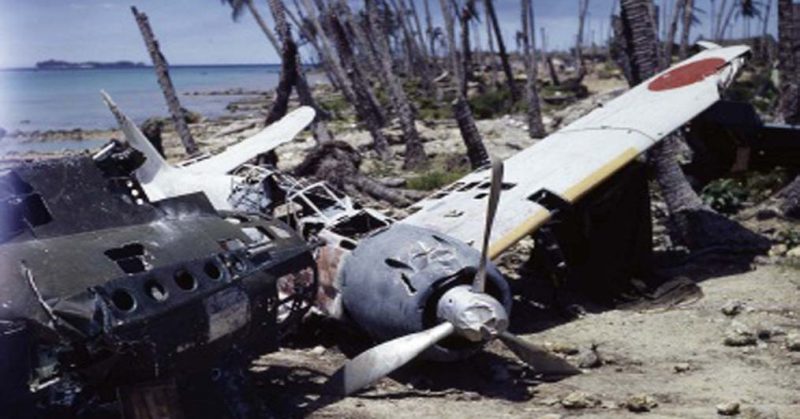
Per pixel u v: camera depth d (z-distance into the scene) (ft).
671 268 36.06
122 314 16.63
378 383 24.11
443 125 110.22
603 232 32.68
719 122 47.60
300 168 54.95
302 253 22.29
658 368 24.32
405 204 51.90
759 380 22.45
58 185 19.61
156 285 17.71
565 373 24.02
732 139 48.06
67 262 17.28
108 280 17.10
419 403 22.09
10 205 18.44
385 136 93.15
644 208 32.94
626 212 32.76
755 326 26.91
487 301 21.94
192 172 40.75
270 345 21.49
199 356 18.62
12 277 16.63
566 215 32.22
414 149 74.08
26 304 16.14
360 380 21.95
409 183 59.16
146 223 20.40
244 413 19.83
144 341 17.02
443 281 22.91
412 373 24.76
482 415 20.76
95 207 19.85
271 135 48.34
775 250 36.52
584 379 23.71
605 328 28.89
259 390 23.11
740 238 38.06
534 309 31.86
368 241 25.99
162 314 17.29
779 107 62.90
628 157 32.42
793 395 21.11
